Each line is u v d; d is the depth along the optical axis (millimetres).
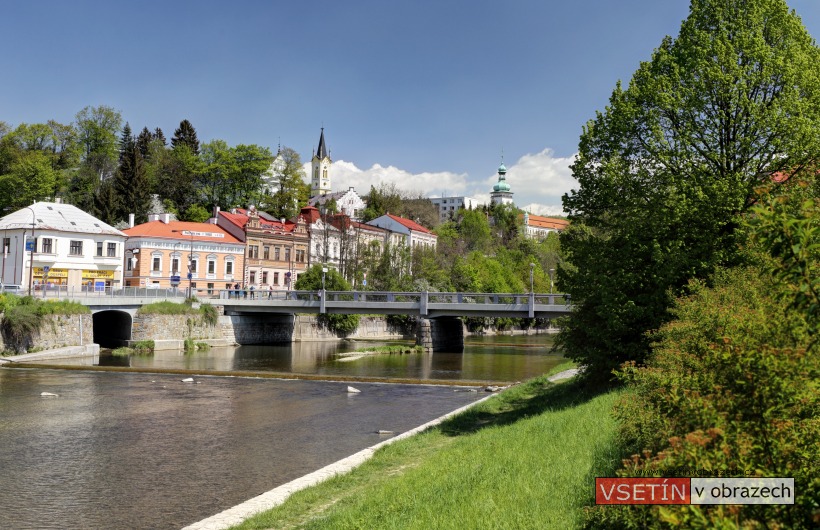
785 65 24234
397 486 14414
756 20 25656
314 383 40500
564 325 29156
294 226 99375
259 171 124188
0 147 107375
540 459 14023
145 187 108125
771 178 23750
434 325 73750
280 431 25219
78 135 123812
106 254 74562
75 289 65188
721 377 7984
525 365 56188
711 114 25109
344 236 103812
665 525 6789
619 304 24453
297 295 73375
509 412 27656
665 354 13070
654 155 25938
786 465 6562
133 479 18188
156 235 82062
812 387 6906
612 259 25812
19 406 30047
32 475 18562
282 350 68312
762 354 7133
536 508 10562
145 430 25156
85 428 25406
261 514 13961
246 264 91312
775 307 8422
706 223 23953
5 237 69875
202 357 58031
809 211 6230
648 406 10664
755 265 19094
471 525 10289
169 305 64750
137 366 49062
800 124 23219
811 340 7215
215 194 124000
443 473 14695
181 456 20969
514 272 131000
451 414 27781
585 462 12820
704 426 7285
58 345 52781
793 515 6164
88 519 14828
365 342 84125
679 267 23344
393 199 162500
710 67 24578
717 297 15180
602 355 25375
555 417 19828
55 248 69750
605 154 27469
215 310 69875
